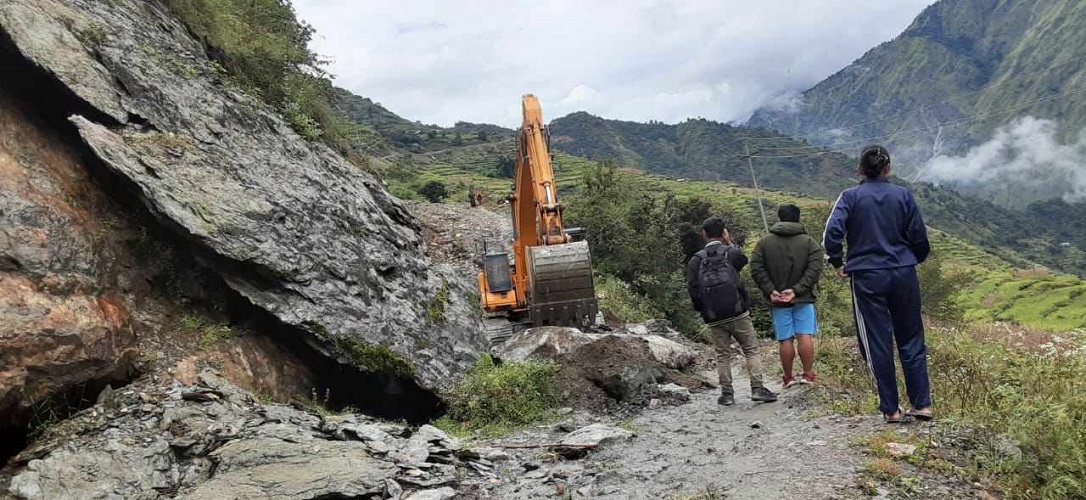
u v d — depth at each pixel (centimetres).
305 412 554
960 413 479
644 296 2250
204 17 977
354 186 898
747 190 11244
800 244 650
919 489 355
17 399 436
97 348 489
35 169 540
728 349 673
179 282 616
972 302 6125
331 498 395
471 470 489
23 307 449
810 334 665
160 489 407
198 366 564
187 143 662
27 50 568
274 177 730
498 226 2672
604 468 478
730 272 663
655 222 2442
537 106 1162
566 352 852
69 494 384
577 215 2400
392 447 484
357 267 731
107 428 448
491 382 732
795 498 358
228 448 438
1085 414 380
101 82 629
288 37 1213
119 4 771
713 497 378
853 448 429
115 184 589
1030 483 354
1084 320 4978
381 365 682
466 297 928
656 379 820
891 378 469
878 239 469
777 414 587
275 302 631
